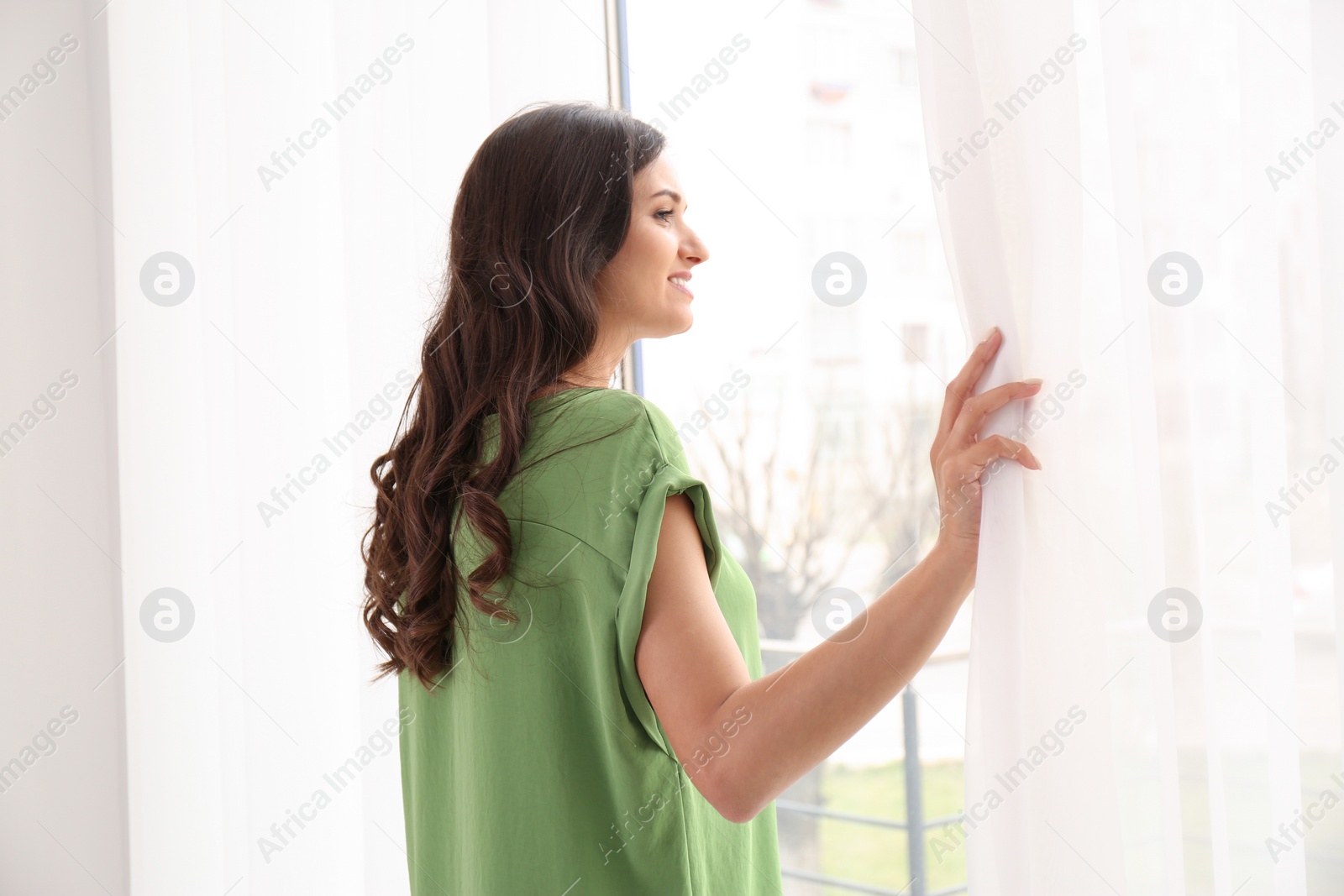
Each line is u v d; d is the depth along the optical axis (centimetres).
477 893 83
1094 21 85
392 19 161
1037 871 75
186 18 186
